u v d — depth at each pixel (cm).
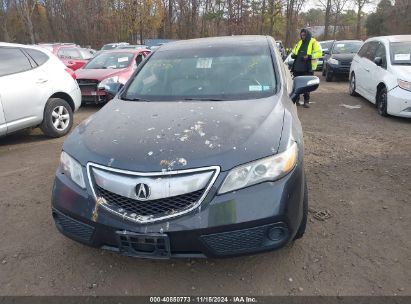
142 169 246
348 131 658
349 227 338
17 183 464
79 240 273
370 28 4491
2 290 274
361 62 929
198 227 239
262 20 3822
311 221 347
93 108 967
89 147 277
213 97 356
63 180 280
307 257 298
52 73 660
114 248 260
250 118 296
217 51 425
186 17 3991
